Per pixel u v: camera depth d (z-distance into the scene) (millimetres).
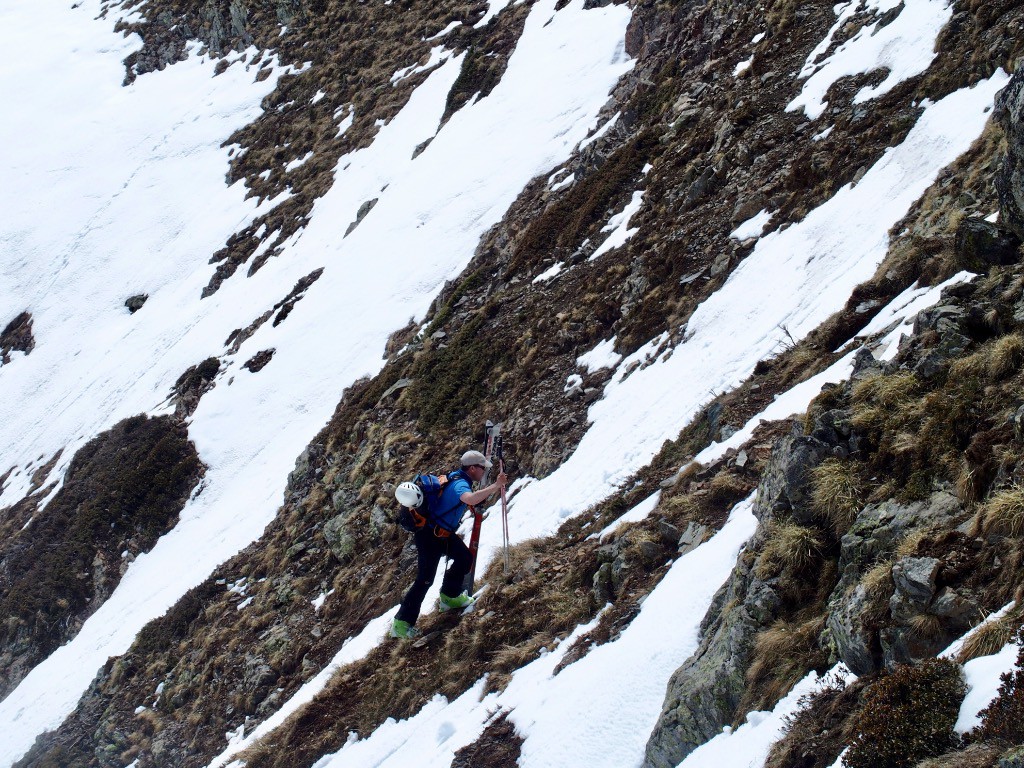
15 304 56188
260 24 66125
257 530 31141
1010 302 8969
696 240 23000
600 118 35031
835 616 7074
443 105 46125
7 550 38844
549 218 31406
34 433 47719
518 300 29297
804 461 8922
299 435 34500
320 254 42688
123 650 29906
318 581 25969
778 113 24750
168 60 69625
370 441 28641
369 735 15406
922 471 7801
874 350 12711
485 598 16266
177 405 40469
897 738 5316
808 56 25984
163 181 59031
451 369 28484
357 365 34688
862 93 22047
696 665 8406
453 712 13500
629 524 14227
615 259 26203
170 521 35969
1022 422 7000
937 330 9359
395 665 16578
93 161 63000
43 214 60844
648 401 19094
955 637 5996
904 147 18688
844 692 6426
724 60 29844
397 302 35469
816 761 6074
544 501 18953
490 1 54000
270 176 53719
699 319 20141
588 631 12164
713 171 24719
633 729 8812
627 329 22797
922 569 6379
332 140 52281
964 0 20797
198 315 46844
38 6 81875
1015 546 6027
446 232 36469
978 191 14648
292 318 39469
